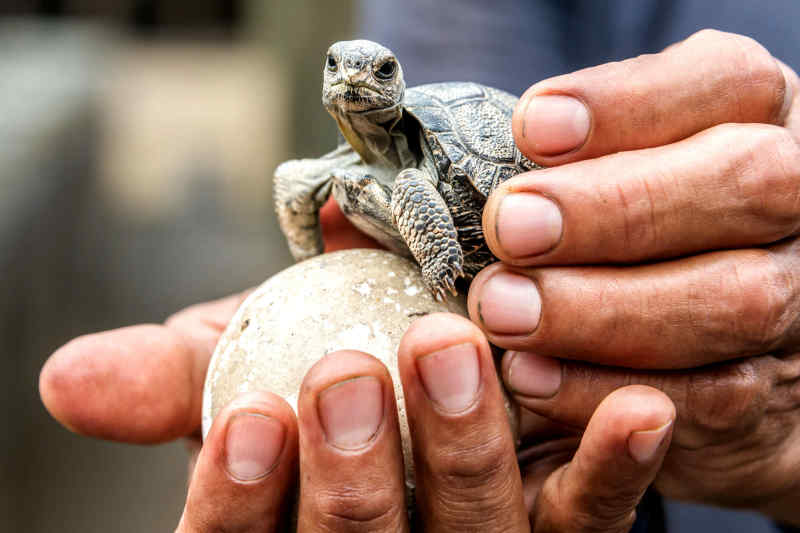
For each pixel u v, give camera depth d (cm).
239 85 214
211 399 22
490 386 20
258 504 20
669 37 37
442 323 20
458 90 23
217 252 111
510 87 37
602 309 21
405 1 38
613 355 21
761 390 22
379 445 20
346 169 23
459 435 20
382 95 22
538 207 20
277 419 20
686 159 20
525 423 25
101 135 126
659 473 25
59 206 74
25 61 118
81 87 108
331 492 20
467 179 22
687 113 21
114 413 26
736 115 21
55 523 48
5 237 52
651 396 20
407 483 22
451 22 37
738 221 20
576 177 20
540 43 38
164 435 27
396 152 23
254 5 200
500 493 20
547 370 22
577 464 21
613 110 21
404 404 21
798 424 23
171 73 225
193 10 262
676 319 21
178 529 21
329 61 22
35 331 55
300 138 113
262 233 121
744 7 35
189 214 128
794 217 21
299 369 22
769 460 24
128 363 26
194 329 28
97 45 154
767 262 21
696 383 22
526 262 21
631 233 20
